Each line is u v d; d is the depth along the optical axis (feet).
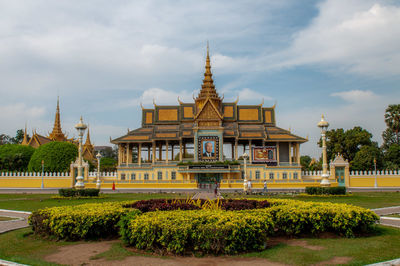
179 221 43.57
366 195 132.57
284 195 133.39
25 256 42.06
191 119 273.33
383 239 49.19
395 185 219.82
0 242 49.78
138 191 185.98
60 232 49.67
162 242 42.39
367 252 41.91
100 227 50.72
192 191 184.14
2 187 245.86
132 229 44.73
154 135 261.24
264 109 282.97
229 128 266.16
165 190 195.31
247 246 43.47
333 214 51.42
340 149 288.92
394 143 282.77
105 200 115.75
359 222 51.39
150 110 282.36
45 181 245.65
